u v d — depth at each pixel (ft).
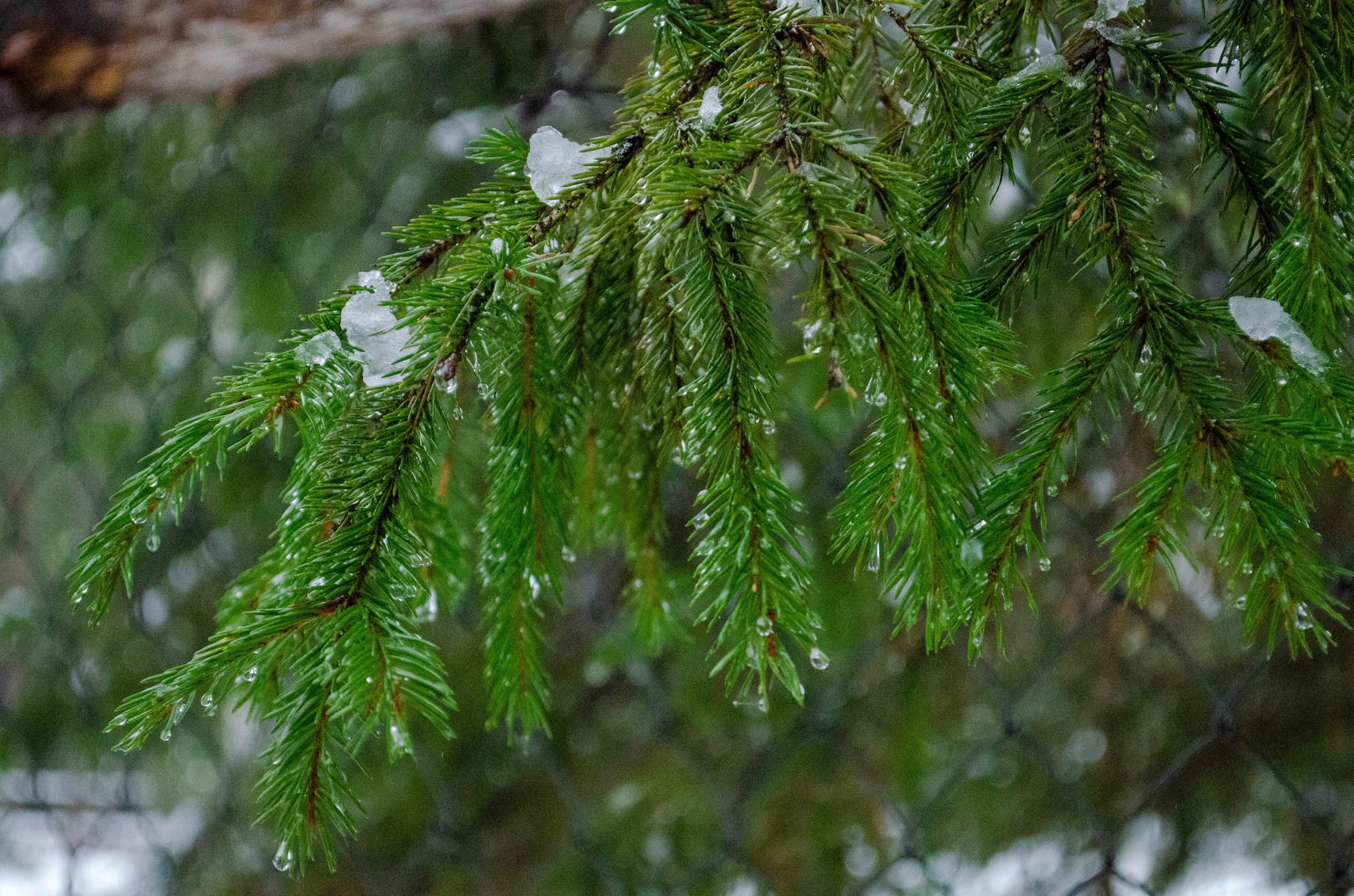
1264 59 3.54
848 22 3.63
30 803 8.21
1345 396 3.43
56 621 8.43
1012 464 3.49
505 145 3.63
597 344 3.72
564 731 7.59
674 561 6.47
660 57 3.63
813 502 6.25
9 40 5.15
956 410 3.43
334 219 7.54
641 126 3.54
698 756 7.43
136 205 7.93
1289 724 6.09
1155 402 3.47
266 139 7.59
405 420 3.46
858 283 3.39
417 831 7.34
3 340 8.84
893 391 3.40
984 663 6.50
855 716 6.82
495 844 7.37
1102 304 3.52
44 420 8.84
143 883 8.45
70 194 7.96
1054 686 6.56
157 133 7.74
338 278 7.51
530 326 3.57
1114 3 3.57
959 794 6.76
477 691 7.51
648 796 7.38
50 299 8.25
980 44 3.68
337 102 7.27
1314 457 3.41
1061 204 3.55
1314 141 3.50
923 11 3.68
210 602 7.87
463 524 3.91
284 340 3.52
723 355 3.44
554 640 7.66
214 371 7.80
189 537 7.92
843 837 6.82
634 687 7.56
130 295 7.36
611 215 3.56
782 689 6.93
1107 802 6.51
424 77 6.62
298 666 3.40
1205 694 6.20
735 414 3.44
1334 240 3.48
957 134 3.55
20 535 8.10
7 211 8.11
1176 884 6.31
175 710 3.36
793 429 6.31
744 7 3.52
